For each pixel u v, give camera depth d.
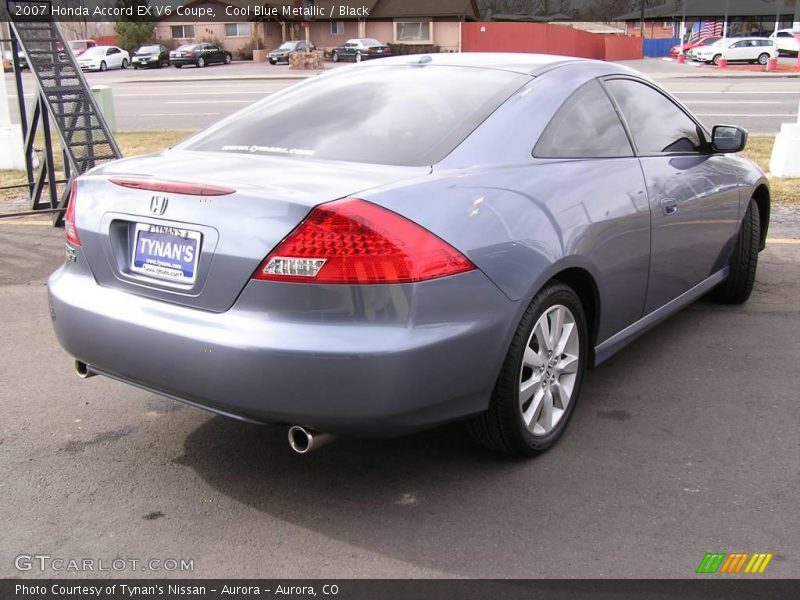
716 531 2.68
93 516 2.82
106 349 2.90
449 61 3.71
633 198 3.49
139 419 3.60
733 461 3.15
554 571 2.48
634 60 53.88
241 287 2.58
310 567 2.52
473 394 2.76
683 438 3.35
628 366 4.15
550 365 3.15
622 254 3.42
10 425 3.53
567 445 3.30
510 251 2.78
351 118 3.30
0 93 10.55
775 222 7.27
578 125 3.44
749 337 4.55
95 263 3.01
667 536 2.66
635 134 3.78
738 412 3.60
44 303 5.34
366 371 2.46
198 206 2.68
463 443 3.32
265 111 3.60
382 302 2.48
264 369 2.50
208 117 18.56
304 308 2.50
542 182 3.05
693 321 4.84
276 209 2.53
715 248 4.45
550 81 3.43
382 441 3.35
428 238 2.56
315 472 3.11
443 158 2.93
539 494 2.93
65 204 7.58
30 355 4.39
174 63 46.66
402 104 3.31
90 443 3.36
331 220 2.47
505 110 3.19
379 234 2.48
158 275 2.81
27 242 7.08
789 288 5.45
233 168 2.91
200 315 2.66
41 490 2.98
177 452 3.29
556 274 3.09
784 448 3.26
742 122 15.62
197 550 2.62
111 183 2.96
